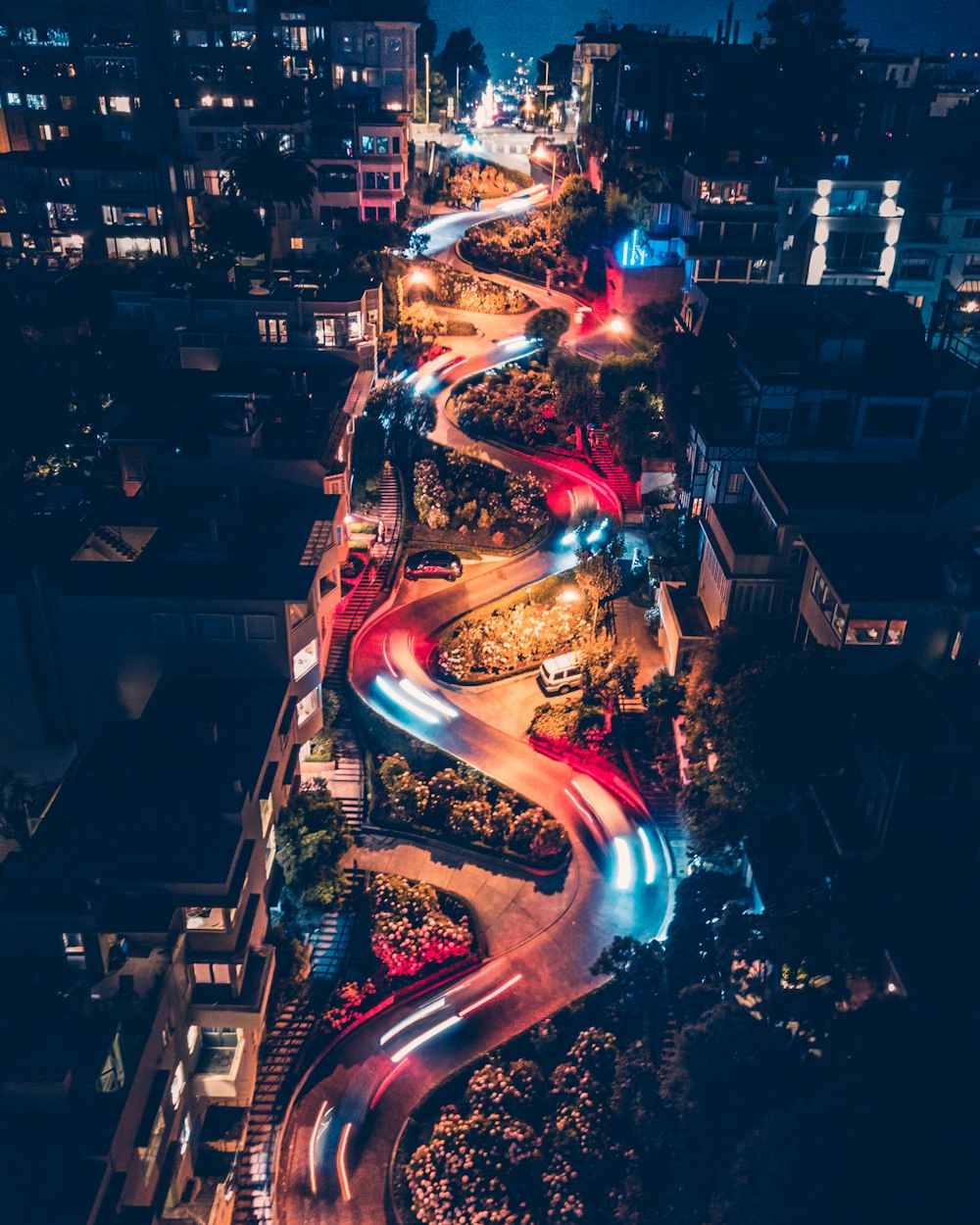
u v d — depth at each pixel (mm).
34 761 55062
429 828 56406
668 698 62312
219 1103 42688
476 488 82312
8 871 39406
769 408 65250
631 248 106438
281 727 49594
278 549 55750
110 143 123500
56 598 51312
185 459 62969
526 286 114000
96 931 37469
